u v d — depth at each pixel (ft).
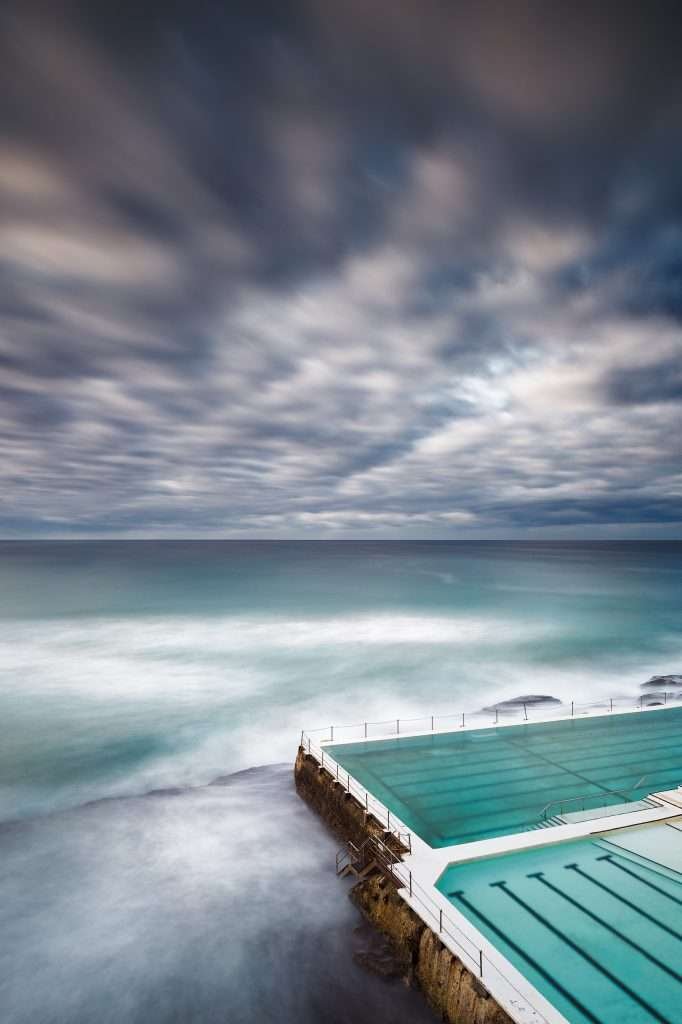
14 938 42.70
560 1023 26.89
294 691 105.70
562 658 132.05
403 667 122.83
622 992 29.66
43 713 94.12
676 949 32.86
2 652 135.33
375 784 56.75
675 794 52.60
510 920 35.76
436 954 34.01
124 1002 36.86
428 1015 33.68
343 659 129.59
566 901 37.65
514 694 105.40
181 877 50.39
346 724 89.56
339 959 39.88
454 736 70.44
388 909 40.09
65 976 38.99
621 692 107.65
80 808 63.36
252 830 57.88
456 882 39.99
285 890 48.14
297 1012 36.01
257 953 41.06
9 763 75.25
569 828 46.42
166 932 43.34
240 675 116.26
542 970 31.37
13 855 54.13
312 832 57.00
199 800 64.69
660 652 138.82
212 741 82.89
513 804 52.47
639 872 40.88
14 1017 35.68
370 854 46.65
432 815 50.31
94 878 50.37
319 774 60.29
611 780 57.57
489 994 29.35
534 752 65.21
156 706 97.50
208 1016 35.86
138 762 75.82
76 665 123.75
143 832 58.13
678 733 71.51
